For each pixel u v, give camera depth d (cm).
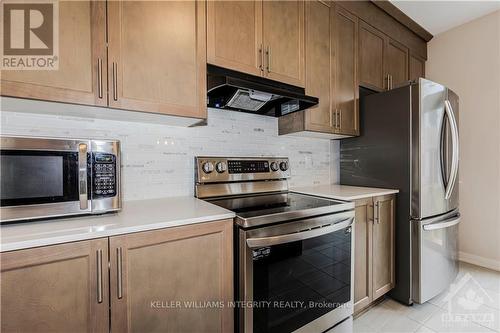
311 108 183
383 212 186
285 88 159
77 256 81
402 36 261
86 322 83
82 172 98
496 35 246
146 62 112
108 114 121
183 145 161
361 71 218
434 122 191
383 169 206
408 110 189
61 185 94
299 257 127
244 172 176
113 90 105
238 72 139
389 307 189
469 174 266
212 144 174
